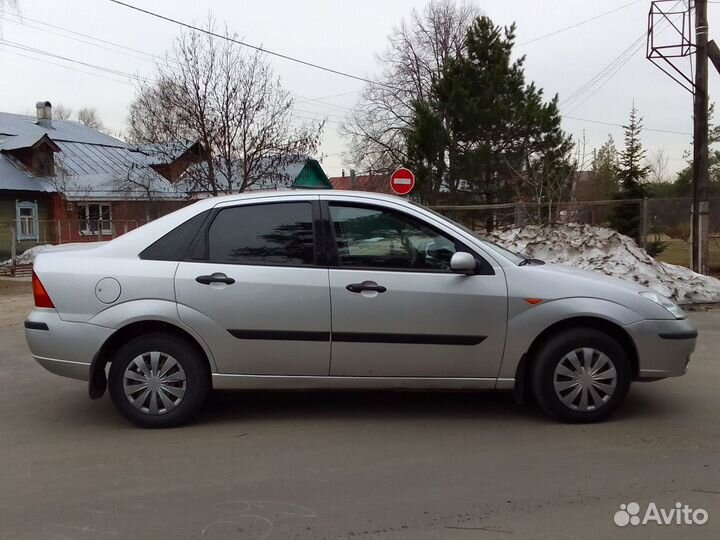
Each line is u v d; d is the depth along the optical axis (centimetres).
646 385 570
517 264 474
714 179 3019
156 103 1814
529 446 425
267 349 457
